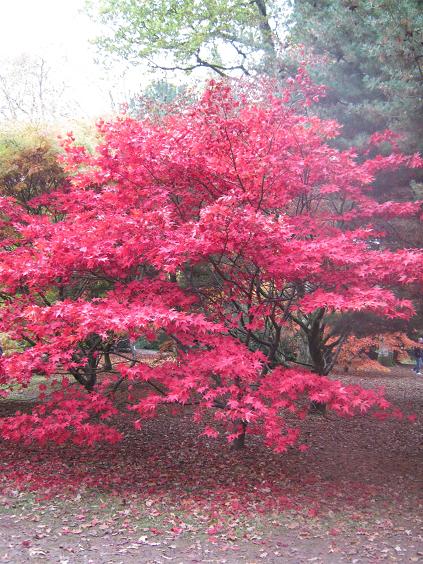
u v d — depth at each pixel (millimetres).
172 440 8820
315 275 5977
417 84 8070
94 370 8094
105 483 6535
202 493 6320
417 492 6531
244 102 6492
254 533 5172
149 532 5129
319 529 5305
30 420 5984
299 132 6305
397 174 9148
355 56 9961
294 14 12281
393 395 14875
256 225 5039
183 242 5164
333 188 6270
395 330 10172
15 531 5004
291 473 7238
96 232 5617
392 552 4801
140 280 6727
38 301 8273
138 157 5887
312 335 9148
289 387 5418
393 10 7910
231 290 6582
